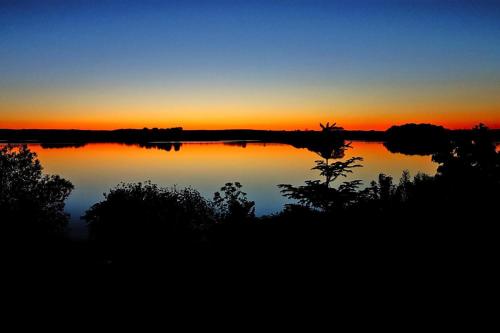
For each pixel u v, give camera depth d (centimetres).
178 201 2455
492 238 1541
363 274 1412
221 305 1377
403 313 1166
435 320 1113
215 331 1219
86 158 12475
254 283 1496
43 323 1355
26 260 2036
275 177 7406
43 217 2545
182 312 1370
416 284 1322
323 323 1169
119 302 1506
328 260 1534
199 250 2028
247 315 1283
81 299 1551
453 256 1466
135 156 13562
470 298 1210
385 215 1856
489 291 1240
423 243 1583
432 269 1396
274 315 1254
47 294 1617
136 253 2062
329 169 1471
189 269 1773
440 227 1664
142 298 1525
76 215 4019
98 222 2262
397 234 1664
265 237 1888
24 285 1698
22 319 1388
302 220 1773
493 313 1127
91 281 1747
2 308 1480
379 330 1095
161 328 1276
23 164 2545
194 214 2398
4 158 2511
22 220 2389
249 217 2220
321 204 1507
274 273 1530
